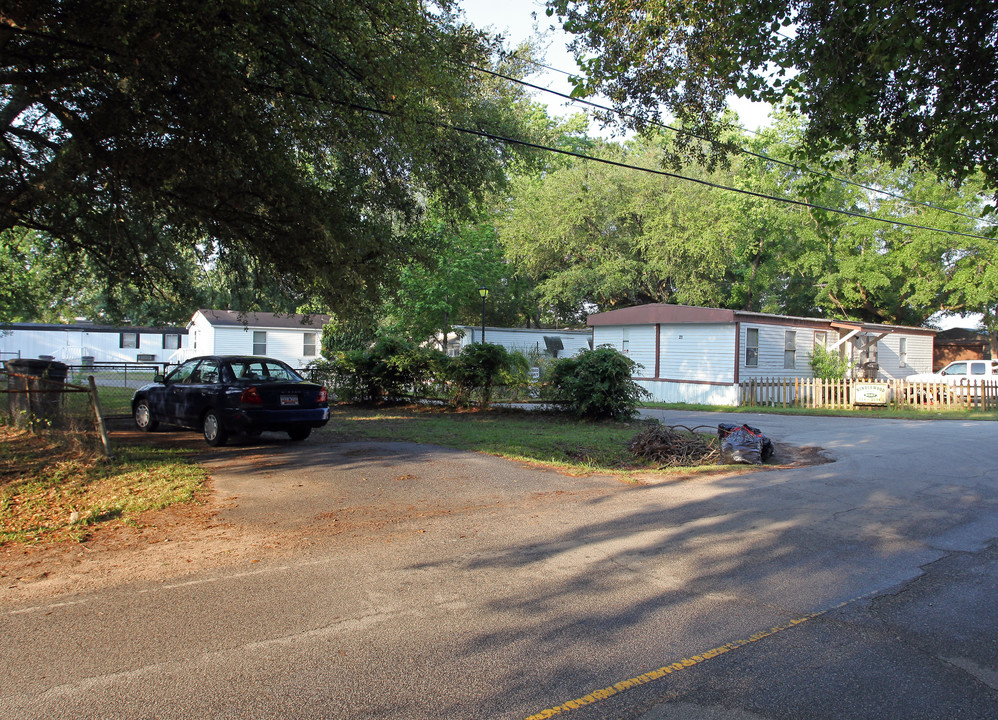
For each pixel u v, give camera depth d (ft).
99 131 28.78
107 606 15.35
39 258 54.13
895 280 119.34
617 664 12.73
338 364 67.21
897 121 25.38
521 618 14.92
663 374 89.45
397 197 42.55
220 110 28.09
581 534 21.81
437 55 32.27
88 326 142.82
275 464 32.07
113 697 11.33
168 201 32.60
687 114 32.94
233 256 43.62
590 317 98.17
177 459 32.50
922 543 21.26
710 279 121.60
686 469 34.55
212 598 15.88
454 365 60.54
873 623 14.90
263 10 27.43
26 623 14.38
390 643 13.53
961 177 24.75
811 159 27.30
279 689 11.64
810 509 25.55
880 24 21.06
